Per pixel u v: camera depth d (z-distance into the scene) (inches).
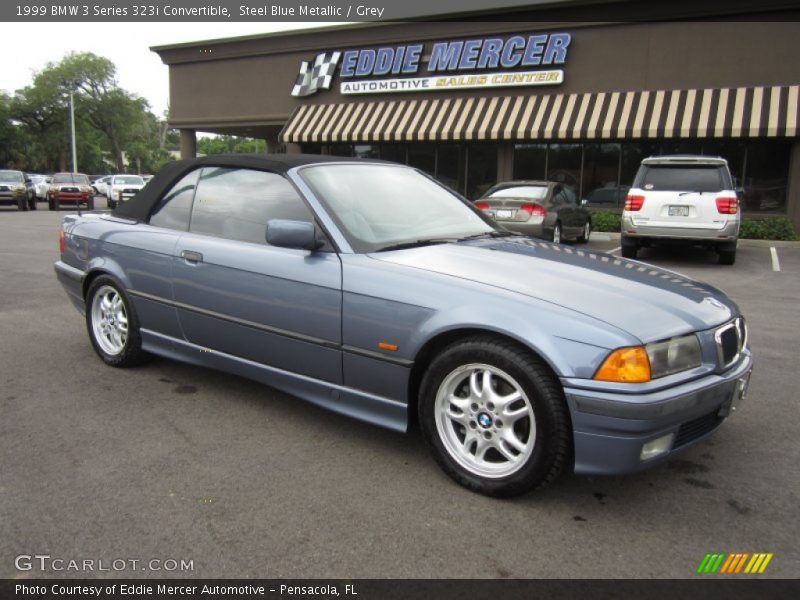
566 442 107.7
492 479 115.0
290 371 142.6
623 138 629.6
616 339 103.1
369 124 745.0
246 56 840.9
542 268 126.5
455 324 114.2
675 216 413.1
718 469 128.9
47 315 249.8
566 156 679.7
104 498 113.4
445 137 693.3
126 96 2652.6
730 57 598.2
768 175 600.4
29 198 1047.0
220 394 166.2
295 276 136.2
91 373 181.0
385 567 95.4
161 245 165.6
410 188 163.8
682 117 592.7
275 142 1094.4
